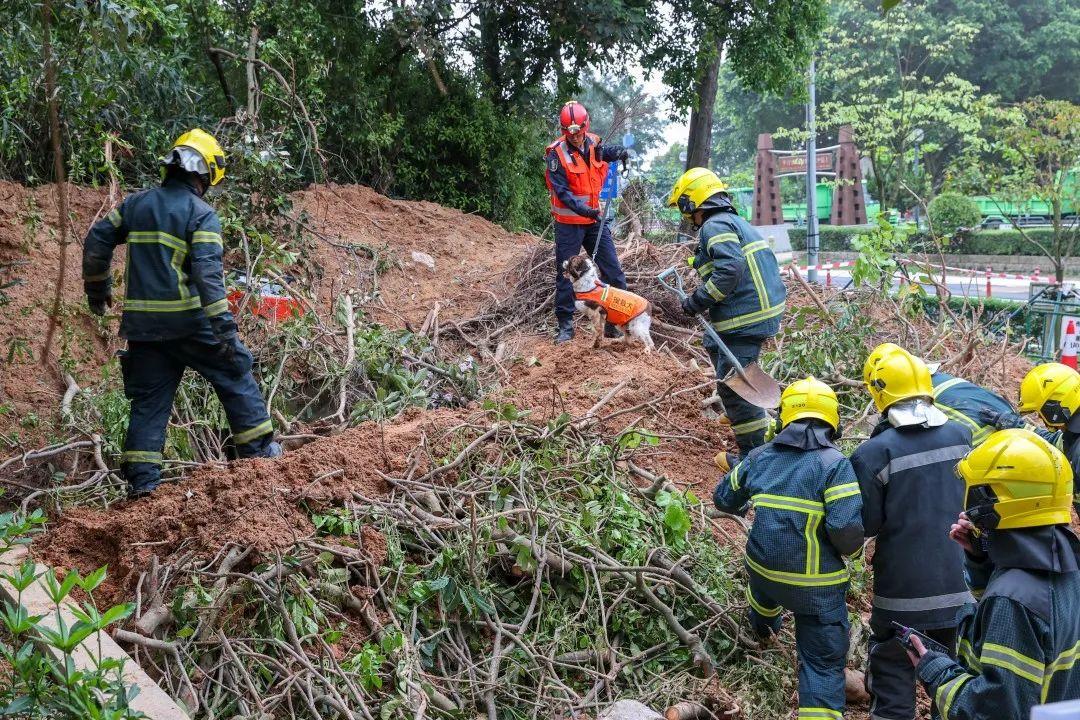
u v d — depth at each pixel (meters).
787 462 4.05
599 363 6.77
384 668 3.91
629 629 4.47
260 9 10.09
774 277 5.57
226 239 6.62
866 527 4.04
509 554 4.53
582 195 7.16
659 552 4.71
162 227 4.42
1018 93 36.84
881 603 4.05
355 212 9.71
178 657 3.52
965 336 7.59
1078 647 2.65
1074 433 4.53
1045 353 9.88
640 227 9.33
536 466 4.92
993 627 2.65
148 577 3.85
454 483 4.86
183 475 4.99
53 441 5.36
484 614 4.32
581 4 12.71
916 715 4.34
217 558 3.90
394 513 4.45
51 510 4.68
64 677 2.69
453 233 10.11
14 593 3.63
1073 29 33.78
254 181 6.72
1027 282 23.02
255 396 4.75
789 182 35.78
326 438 5.20
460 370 6.59
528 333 7.90
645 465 5.66
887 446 4.00
